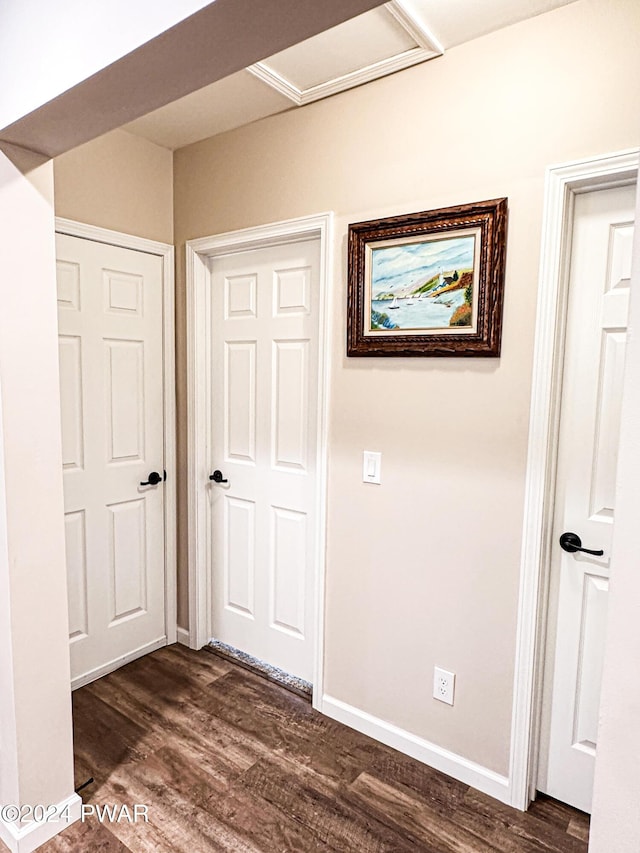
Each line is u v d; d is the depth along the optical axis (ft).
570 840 5.23
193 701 7.38
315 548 7.17
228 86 6.23
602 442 5.20
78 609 7.62
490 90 5.27
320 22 2.86
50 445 4.85
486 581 5.66
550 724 5.69
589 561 5.35
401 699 6.41
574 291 5.20
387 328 6.09
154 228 8.11
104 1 3.30
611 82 4.66
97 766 6.08
